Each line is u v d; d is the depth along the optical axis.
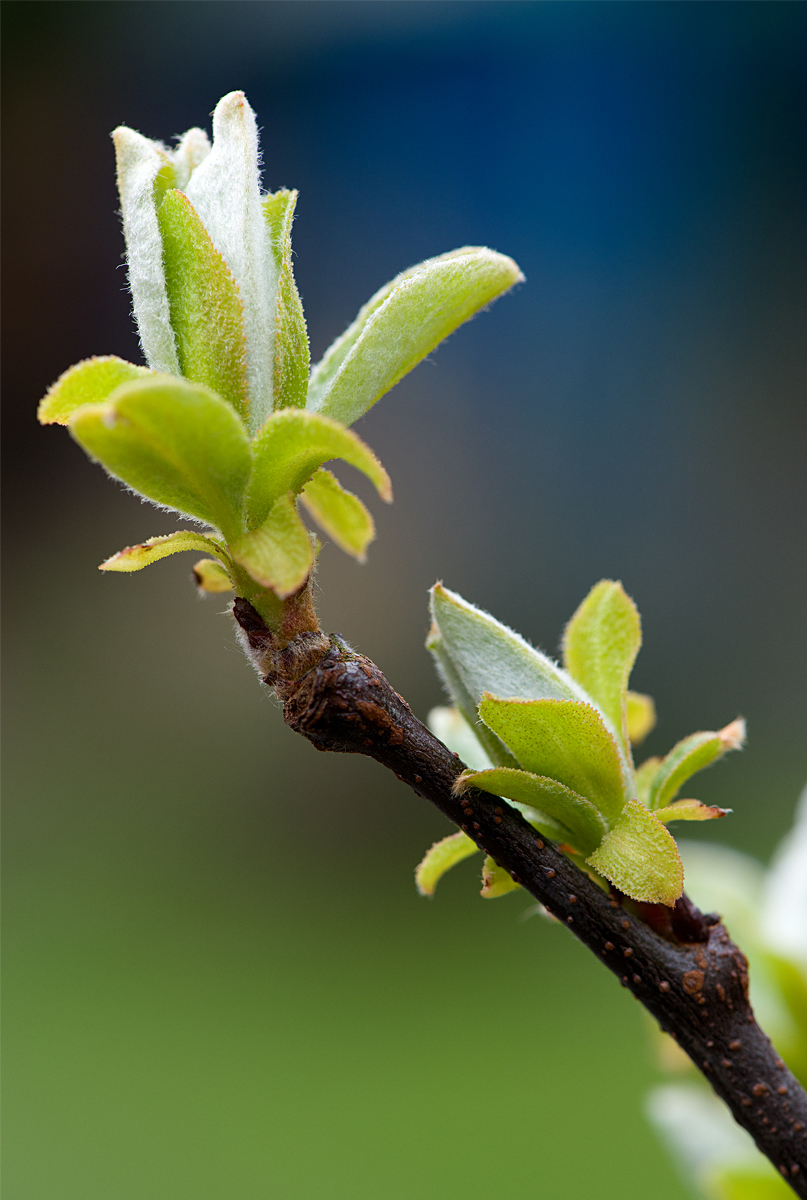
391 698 0.29
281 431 0.28
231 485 0.28
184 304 0.28
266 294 0.28
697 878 0.32
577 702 0.29
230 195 0.28
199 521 0.28
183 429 0.28
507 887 0.29
